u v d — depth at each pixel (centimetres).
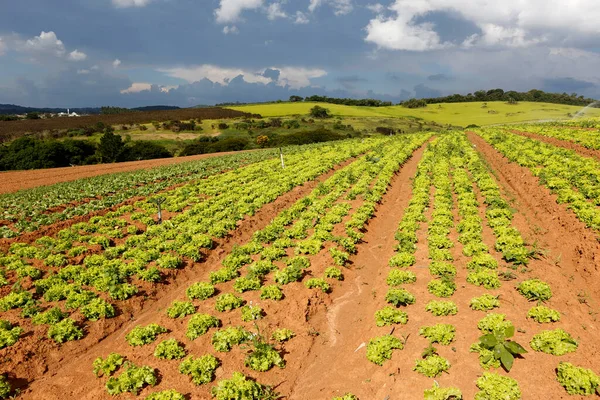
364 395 1091
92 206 3088
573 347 1095
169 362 1286
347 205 2691
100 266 1941
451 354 1164
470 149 4662
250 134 11212
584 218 1950
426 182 3173
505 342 1097
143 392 1163
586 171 2764
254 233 2319
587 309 1329
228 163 5206
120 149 8388
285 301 1593
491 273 1543
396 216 2612
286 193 3272
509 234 1941
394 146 5494
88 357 1394
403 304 1484
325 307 1605
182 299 1730
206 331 1427
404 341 1260
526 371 1055
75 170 5819
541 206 2369
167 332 1457
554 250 1797
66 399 1174
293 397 1148
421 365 1107
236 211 2750
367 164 4088
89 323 1536
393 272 1675
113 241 2355
